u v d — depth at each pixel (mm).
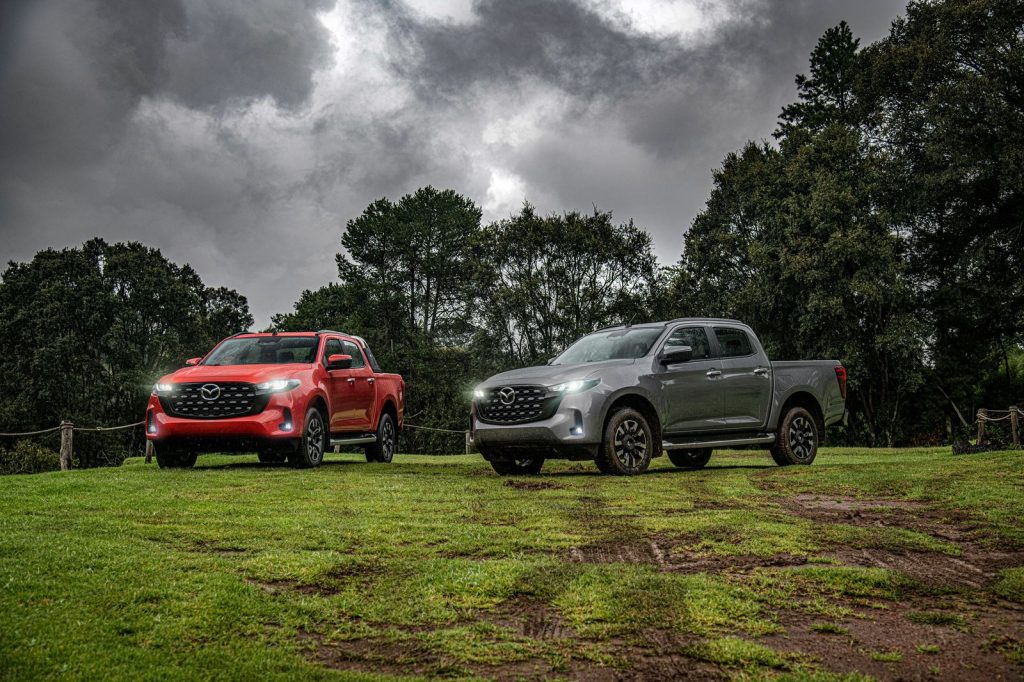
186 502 7695
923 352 35031
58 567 4984
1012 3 33938
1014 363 40625
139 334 53656
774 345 38219
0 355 50719
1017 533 6457
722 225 44781
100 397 49719
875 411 38094
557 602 4715
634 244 45594
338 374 12711
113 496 7961
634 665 3889
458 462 15719
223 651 3896
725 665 3898
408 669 3846
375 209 62094
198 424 11000
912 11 38062
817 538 6242
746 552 5805
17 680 3418
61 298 50625
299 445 11305
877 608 4770
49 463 47156
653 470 11422
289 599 4684
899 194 37406
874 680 3744
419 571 5289
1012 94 34406
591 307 44188
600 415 9953
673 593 4816
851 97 43094
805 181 37062
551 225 45812
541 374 10305
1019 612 4766
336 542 6055
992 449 15773
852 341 35094
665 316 42000
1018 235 35250
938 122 34281
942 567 5633
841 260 34594
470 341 51156
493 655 3996
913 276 39031
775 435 11820
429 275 60812
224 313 63625
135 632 4051
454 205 61875
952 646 4215
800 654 4051
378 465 13023
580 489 8727
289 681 3590
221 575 5004
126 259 55594
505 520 6934
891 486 8875
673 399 10703
